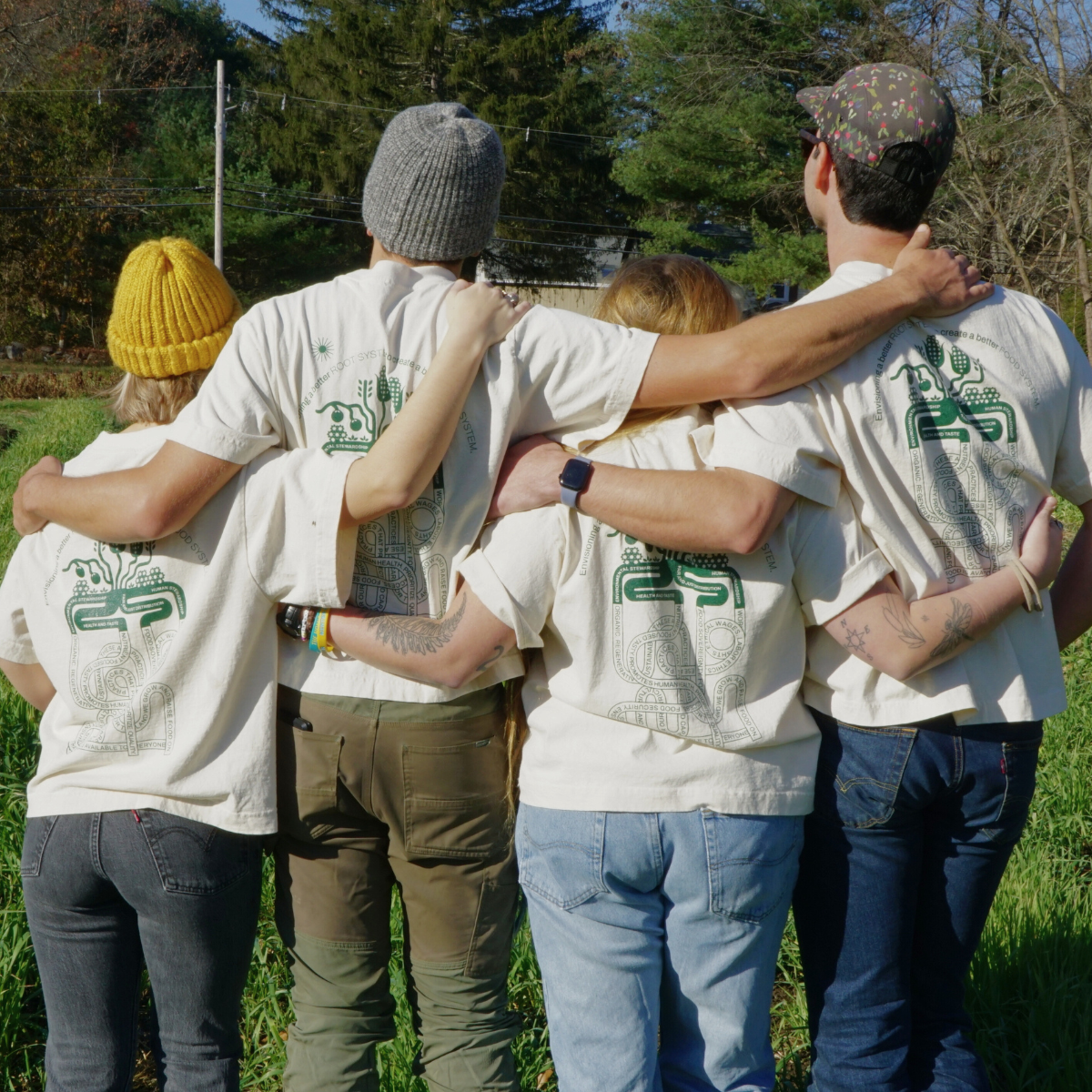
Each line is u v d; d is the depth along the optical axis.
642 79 25.62
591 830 1.82
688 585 1.82
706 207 25.83
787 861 1.88
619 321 2.05
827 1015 2.02
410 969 2.18
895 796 1.92
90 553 1.92
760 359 1.79
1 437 16.92
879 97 1.96
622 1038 1.83
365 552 1.93
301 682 1.96
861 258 2.03
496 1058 2.11
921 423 1.88
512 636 1.85
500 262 40.19
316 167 41.34
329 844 2.03
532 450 1.88
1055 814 4.22
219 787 1.89
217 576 1.87
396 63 40.25
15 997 2.88
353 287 1.93
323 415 1.89
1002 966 2.99
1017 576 1.89
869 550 1.88
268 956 3.18
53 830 1.93
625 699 1.83
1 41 41.25
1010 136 14.42
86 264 40.91
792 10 21.20
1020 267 13.98
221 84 35.59
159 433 1.95
